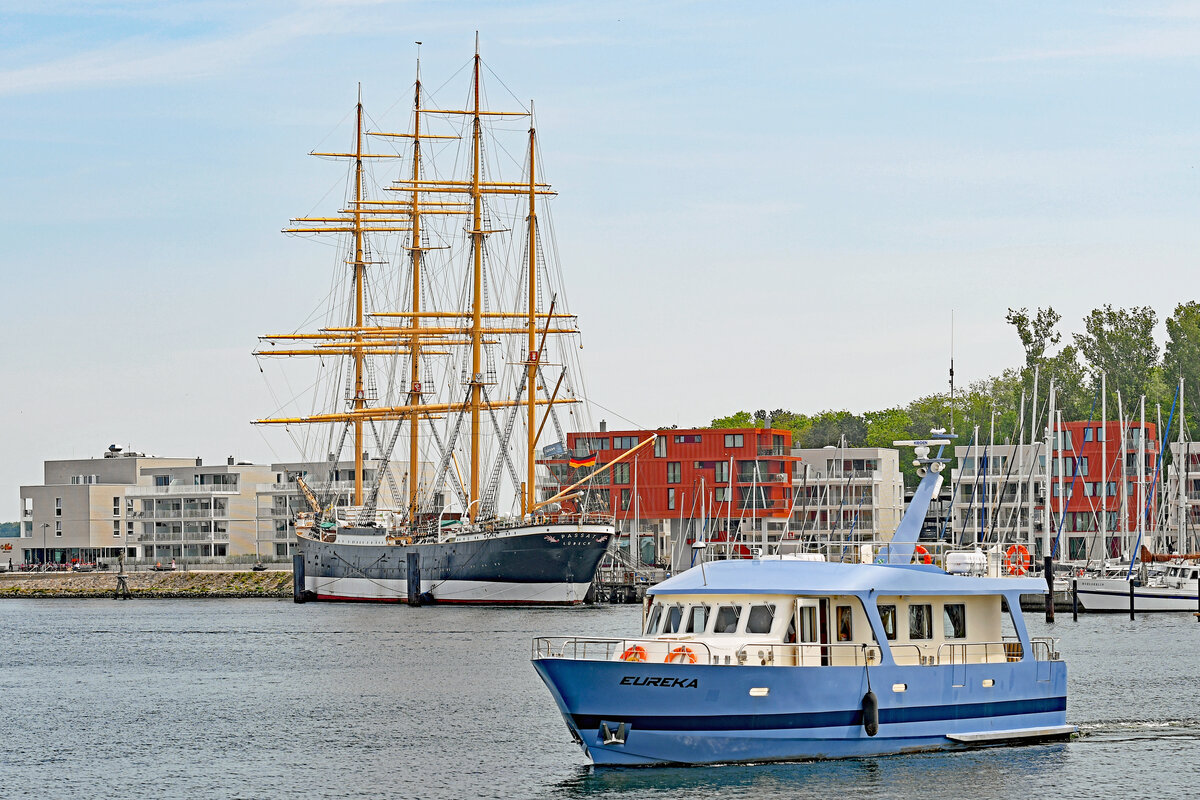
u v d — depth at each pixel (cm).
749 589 6334
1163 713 8800
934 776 6400
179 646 15488
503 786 6906
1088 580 18412
